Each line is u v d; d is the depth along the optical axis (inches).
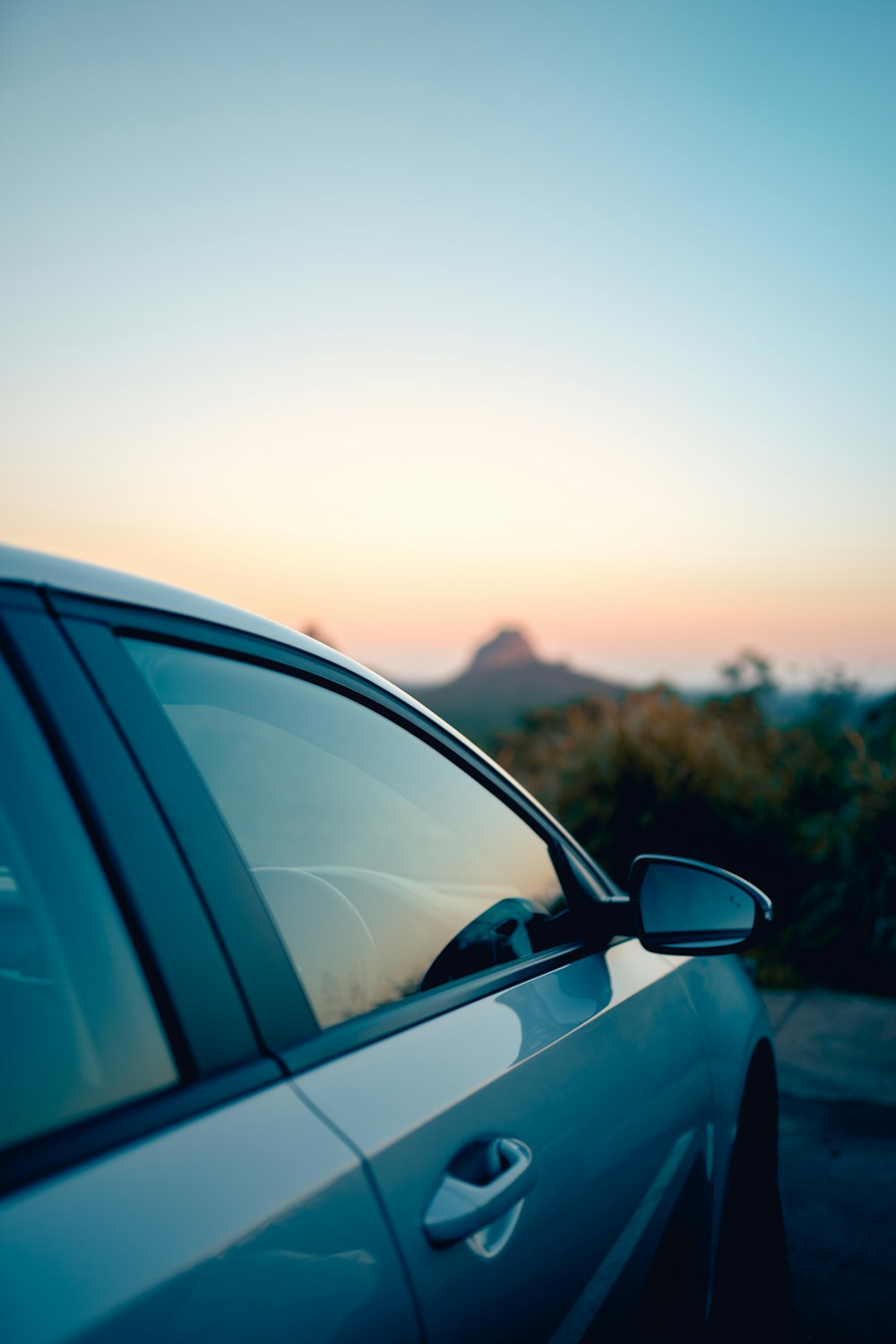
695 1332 68.2
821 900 244.5
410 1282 35.8
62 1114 30.5
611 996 63.3
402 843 57.9
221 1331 28.8
